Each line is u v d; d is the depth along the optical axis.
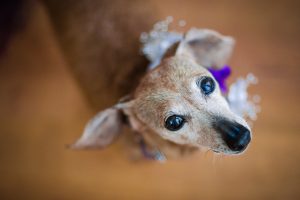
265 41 0.55
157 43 0.38
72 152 0.56
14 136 0.57
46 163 0.56
